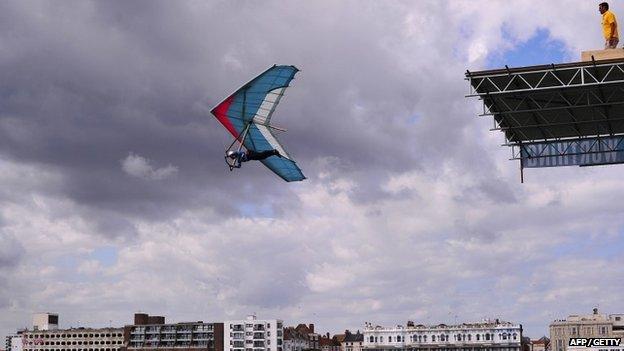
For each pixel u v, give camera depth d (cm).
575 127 5088
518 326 19788
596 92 4566
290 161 4238
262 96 3900
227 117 4038
